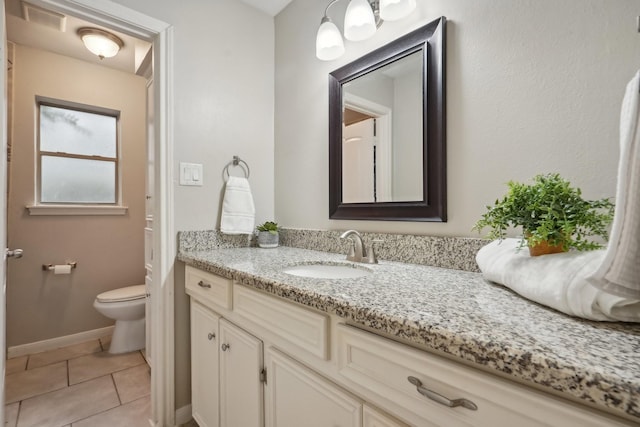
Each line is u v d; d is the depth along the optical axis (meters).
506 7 0.91
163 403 1.40
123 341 2.17
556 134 0.82
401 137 1.18
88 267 2.40
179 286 1.45
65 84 2.32
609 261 0.44
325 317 0.71
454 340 0.46
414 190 1.14
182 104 1.48
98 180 2.53
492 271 0.72
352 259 1.19
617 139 0.72
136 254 2.63
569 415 0.38
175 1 1.46
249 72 1.73
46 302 2.23
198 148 1.53
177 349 1.44
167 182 1.42
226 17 1.64
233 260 1.21
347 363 0.66
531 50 0.86
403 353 0.55
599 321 0.49
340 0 1.44
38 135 2.27
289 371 0.83
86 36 1.98
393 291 0.71
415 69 1.14
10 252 1.23
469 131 0.99
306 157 1.62
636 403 0.31
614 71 0.73
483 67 0.96
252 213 1.64
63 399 1.62
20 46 2.15
